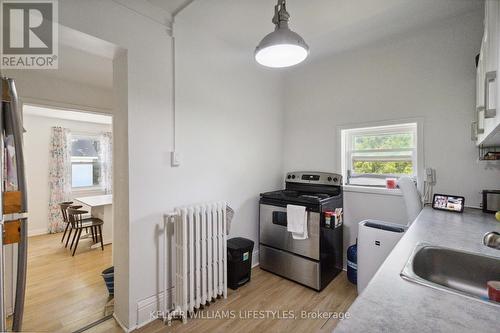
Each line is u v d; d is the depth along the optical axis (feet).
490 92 3.06
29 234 13.97
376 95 8.08
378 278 2.68
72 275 8.69
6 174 3.20
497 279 3.22
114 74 6.13
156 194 6.15
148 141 5.98
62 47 6.79
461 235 4.24
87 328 5.80
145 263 5.92
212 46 7.50
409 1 5.84
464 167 6.57
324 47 8.31
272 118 10.03
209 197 7.52
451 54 6.73
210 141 7.53
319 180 9.24
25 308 6.60
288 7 5.79
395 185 7.86
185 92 6.79
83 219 11.92
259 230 9.02
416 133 7.41
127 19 5.56
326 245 7.68
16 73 8.03
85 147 16.85
